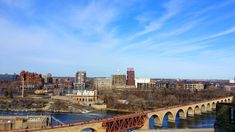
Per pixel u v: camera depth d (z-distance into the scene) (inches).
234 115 2893.7
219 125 3132.4
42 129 5812.0
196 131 4028.1
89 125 6879.9
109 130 7529.5
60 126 6186.0
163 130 3919.8
